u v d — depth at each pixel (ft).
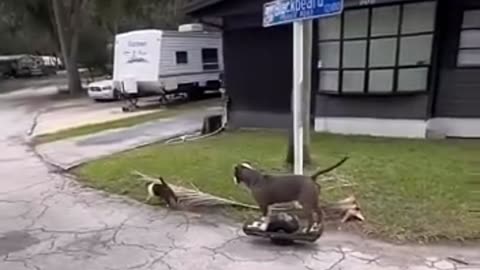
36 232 14.80
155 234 14.29
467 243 12.65
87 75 109.60
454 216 14.39
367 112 28.40
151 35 55.01
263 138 29.45
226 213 15.76
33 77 132.77
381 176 18.94
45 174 23.07
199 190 18.06
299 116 17.12
